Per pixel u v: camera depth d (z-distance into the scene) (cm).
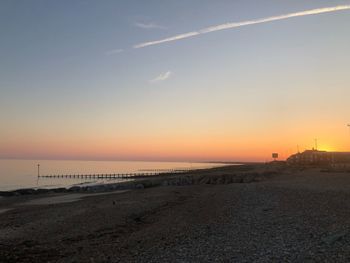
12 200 6138
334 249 1622
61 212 3672
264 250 1680
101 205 4147
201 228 2392
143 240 2108
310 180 6594
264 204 3456
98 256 1741
